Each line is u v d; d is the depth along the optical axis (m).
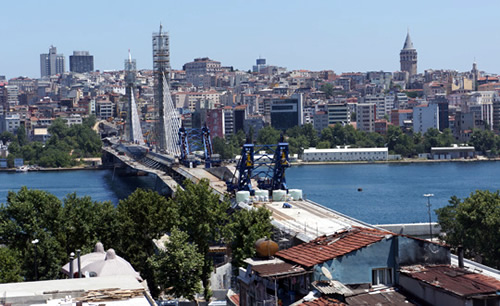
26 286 117.44
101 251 169.88
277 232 185.00
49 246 191.50
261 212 188.62
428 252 113.12
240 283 123.31
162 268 171.62
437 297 103.38
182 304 174.88
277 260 118.25
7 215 199.88
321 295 106.56
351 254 111.12
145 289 115.44
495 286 102.62
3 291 114.06
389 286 110.44
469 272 109.44
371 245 111.44
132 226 199.75
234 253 183.75
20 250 194.38
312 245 119.38
